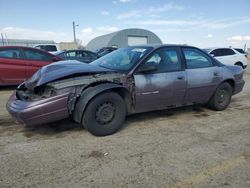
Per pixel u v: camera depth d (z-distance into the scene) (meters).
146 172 3.20
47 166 3.33
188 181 3.01
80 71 4.17
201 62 5.55
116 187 2.88
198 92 5.44
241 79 6.34
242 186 2.92
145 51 4.85
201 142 4.15
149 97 4.72
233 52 15.13
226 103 6.08
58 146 3.94
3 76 8.34
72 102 4.05
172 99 5.07
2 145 3.96
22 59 8.59
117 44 37.03
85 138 4.25
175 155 3.67
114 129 4.41
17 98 4.29
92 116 4.18
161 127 4.84
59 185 2.91
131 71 4.53
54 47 21.91
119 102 4.39
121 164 3.40
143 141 4.16
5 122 5.04
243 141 4.22
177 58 5.15
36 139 4.21
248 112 5.98
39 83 4.00
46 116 3.94
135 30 38.00
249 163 3.46
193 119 5.36
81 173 3.16
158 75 4.79
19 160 3.48
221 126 4.95
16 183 2.94
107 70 4.43
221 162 3.48
